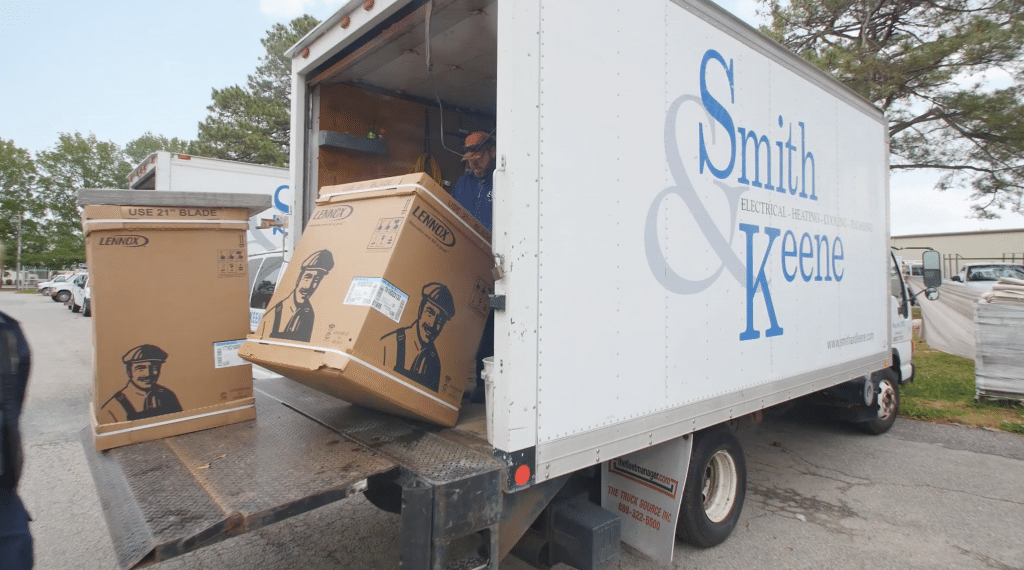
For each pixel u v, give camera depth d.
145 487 1.87
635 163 2.44
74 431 5.69
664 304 2.57
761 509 3.96
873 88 12.38
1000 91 12.46
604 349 2.28
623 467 2.94
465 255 2.50
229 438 2.37
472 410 2.71
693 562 3.21
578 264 2.17
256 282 5.92
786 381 3.47
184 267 2.49
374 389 2.08
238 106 22.62
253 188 8.94
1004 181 13.92
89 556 3.23
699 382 2.77
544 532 2.50
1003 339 6.79
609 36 2.33
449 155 4.48
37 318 19.02
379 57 3.48
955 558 3.29
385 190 2.44
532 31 2.02
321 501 1.81
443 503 1.81
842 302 4.20
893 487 4.37
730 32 3.09
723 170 2.99
